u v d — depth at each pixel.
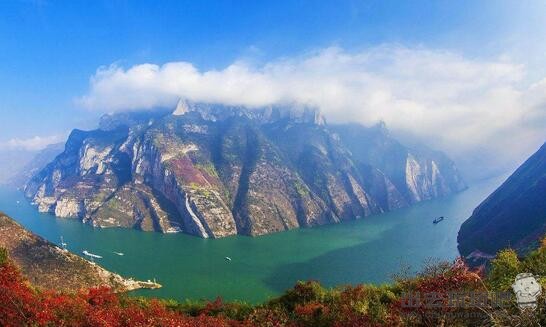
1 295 27.30
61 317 28.02
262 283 173.50
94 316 28.47
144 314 32.00
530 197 182.25
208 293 155.75
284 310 37.94
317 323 32.66
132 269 193.88
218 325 33.28
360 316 26.77
